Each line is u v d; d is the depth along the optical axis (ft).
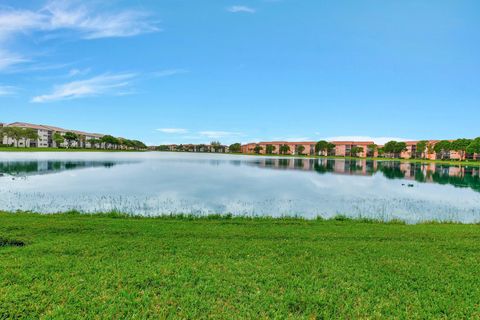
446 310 16.22
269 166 157.07
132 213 42.52
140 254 23.12
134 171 110.01
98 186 70.44
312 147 467.52
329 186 82.12
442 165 206.90
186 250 24.30
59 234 28.30
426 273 20.75
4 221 32.65
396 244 27.27
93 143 434.71
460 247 26.66
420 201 61.11
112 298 16.61
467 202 60.85
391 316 15.67
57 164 130.72
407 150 347.36
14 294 16.62
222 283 18.62
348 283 19.08
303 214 46.50
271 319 15.28
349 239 28.89
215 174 105.40
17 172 95.25
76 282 18.21
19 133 286.46
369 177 111.86
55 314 15.10
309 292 17.85
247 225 34.53
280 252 24.44
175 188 70.28
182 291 17.60
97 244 25.21
